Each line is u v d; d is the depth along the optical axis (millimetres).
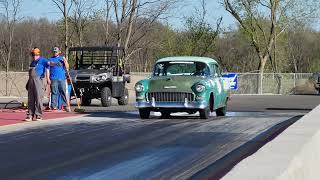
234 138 11922
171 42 45406
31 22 61219
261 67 55875
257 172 4340
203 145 10891
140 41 40969
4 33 53969
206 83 15984
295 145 6168
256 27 55625
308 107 25125
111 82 23531
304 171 5809
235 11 55062
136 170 8352
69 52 23797
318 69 93812
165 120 15969
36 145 10742
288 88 49344
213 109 16797
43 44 60219
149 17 39281
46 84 19109
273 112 20797
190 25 47438
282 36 59438
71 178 7754
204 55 47438
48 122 14906
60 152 9953
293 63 93375
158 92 15945
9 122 14648
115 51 23797
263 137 12070
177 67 17047
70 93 21750
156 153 9898
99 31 42281
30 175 7930
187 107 15812
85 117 16703
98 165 8727
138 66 49375
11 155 9578
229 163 8906
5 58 52562
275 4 54594
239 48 72750
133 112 19188
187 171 8281
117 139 11688
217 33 47781
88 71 23047
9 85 35125
